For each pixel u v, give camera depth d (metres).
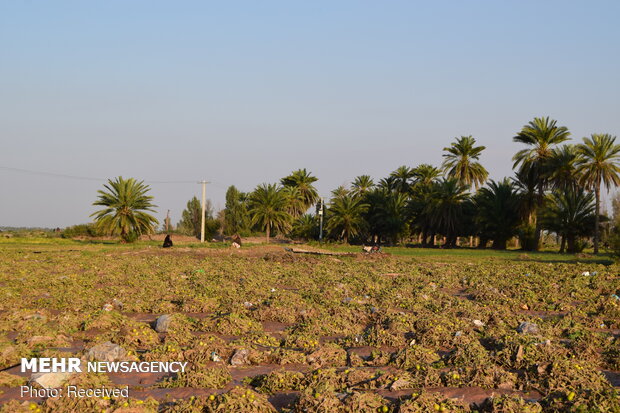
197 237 78.56
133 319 13.96
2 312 14.83
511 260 38.16
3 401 7.77
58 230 86.56
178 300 16.84
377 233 79.06
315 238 79.12
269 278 23.16
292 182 86.06
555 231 59.62
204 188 63.66
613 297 16.45
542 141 63.19
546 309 16.41
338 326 13.28
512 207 65.69
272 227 75.25
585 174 56.81
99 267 27.22
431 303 16.45
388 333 11.97
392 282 22.53
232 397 7.64
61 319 13.30
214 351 10.55
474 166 73.56
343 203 71.50
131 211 57.31
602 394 7.75
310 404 7.64
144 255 36.88
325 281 22.27
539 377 8.77
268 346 11.45
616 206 79.75
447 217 69.94
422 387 8.62
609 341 11.52
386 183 88.31
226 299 16.97
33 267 27.09
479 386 8.67
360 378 8.98
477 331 12.73
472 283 21.81
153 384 8.88
